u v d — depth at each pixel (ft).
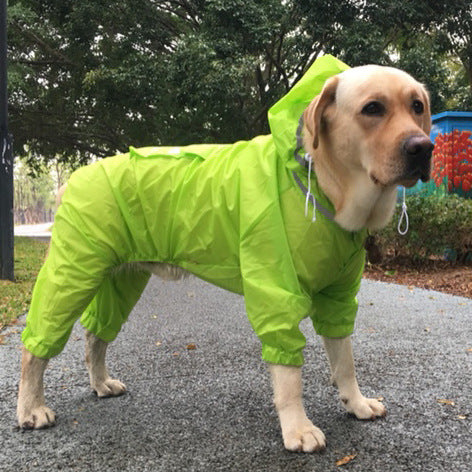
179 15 23.85
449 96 21.06
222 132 22.88
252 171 3.16
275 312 2.92
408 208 11.37
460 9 20.43
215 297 8.59
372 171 2.79
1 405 3.81
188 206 3.34
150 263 3.73
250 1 18.30
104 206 3.48
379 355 5.01
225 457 2.92
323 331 3.38
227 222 3.21
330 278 3.10
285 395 2.99
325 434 3.19
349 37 18.31
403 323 6.48
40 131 25.31
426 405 3.67
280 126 3.11
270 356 2.98
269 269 2.98
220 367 4.70
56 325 3.41
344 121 2.87
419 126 2.96
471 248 11.74
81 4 20.63
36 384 3.45
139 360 4.97
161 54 20.90
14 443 3.16
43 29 22.62
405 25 22.50
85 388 4.18
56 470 2.81
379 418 3.44
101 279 3.52
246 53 19.12
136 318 6.94
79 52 22.58
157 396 3.98
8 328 6.33
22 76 21.20
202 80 17.53
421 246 11.62
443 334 5.88
